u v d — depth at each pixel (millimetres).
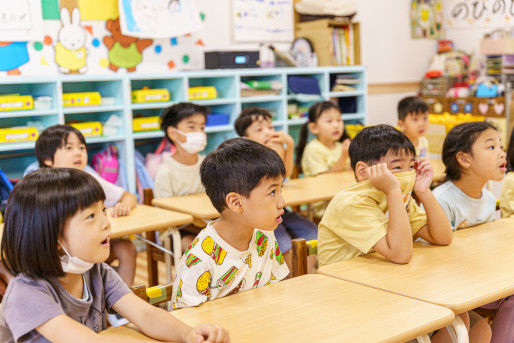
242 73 4457
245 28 4938
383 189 1729
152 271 2865
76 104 3871
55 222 1135
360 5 5617
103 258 1193
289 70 4703
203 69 4699
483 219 2188
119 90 4051
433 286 1458
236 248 1537
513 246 1818
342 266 1646
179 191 3084
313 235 2799
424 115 3832
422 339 1261
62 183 1155
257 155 1472
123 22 4168
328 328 1205
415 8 6020
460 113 5488
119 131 4105
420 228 1881
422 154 4000
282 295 1412
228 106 4559
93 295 1286
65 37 4066
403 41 5980
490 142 2027
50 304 1144
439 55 6000
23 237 1142
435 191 2152
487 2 5711
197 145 3064
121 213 2559
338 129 3750
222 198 1493
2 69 3848
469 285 1461
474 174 2066
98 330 1292
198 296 1423
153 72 4441
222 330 1131
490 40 5383
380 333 1173
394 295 1388
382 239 1698
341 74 5168
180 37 4570
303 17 5199
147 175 4156
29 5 3871
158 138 4621
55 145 2574
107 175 4078
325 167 3730
